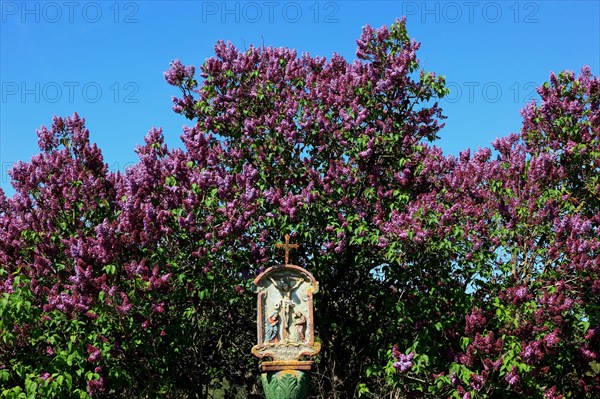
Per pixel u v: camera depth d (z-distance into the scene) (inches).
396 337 418.3
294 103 442.3
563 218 401.4
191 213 387.5
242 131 465.7
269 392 319.3
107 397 376.5
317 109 443.5
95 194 404.5
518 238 421.1
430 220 372.2
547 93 489.4
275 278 332.5
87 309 333.4
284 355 323.9
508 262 424.2
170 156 456.1
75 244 360.8
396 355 369.1
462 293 393.1
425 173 434.3
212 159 444.8
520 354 352.5
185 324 403.9
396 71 440.5
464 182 420.5
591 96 481.4
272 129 441.7
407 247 382.6
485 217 422.3
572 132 472.1
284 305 328.5
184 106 483.5
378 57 462.0
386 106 458.6
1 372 319.9
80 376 354.0
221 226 399.2
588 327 400.5
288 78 479.5
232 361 495.8
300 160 445.4
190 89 486.6
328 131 435.8
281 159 441.1
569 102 478.6
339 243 407.8
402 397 414.3
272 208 428.1
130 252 369.7
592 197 468.1
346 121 431.8
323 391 466.0
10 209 419.8
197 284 392.8
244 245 410.6
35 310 334.0
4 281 358.3
